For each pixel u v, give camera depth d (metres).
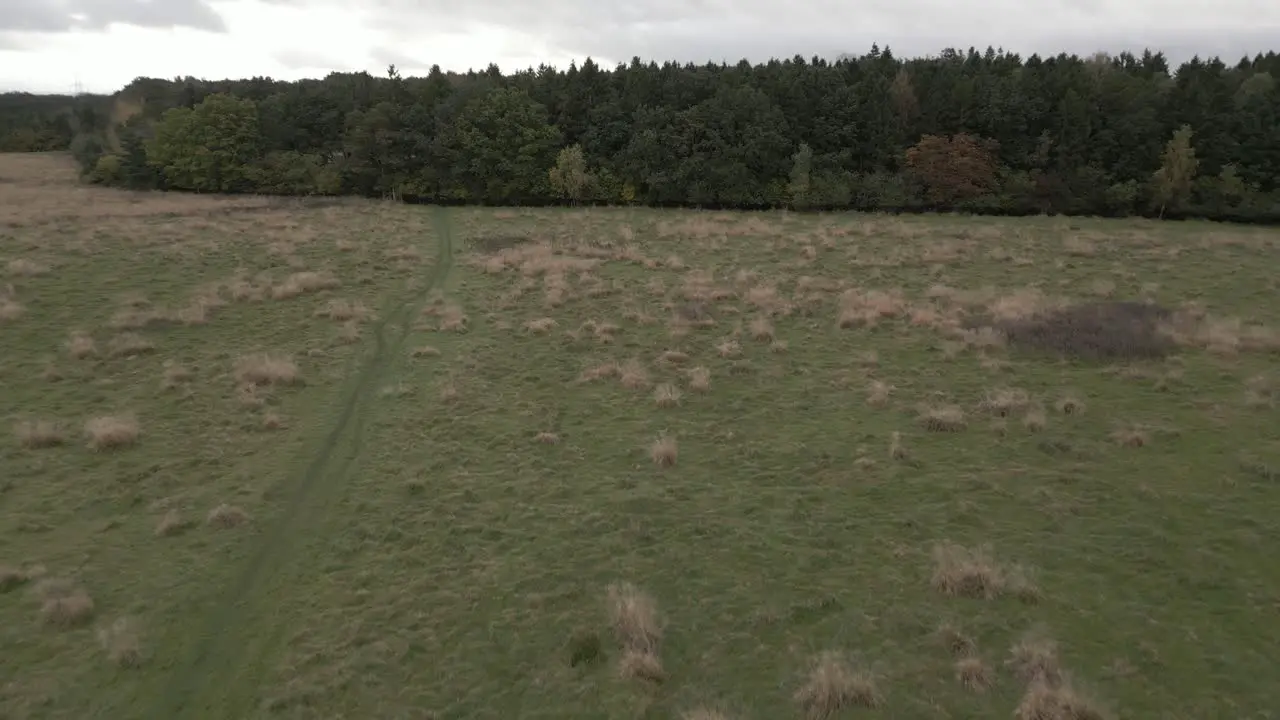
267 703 8.34
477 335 21.59
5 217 34.25
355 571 10.76
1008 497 12.40
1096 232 37.72
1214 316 22.44
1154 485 12.65
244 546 11.41
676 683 8.56
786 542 11.30
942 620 9.42
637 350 20.33
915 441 14.64
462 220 42.47
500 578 10.54
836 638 9.19
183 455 14.36
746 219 43.06
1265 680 8.30
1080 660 8.67
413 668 8.87
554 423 15.84
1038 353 19.22
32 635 9.44
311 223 37.78
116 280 25.08
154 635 9.46
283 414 16.27
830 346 20.44
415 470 13.75
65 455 14.27
